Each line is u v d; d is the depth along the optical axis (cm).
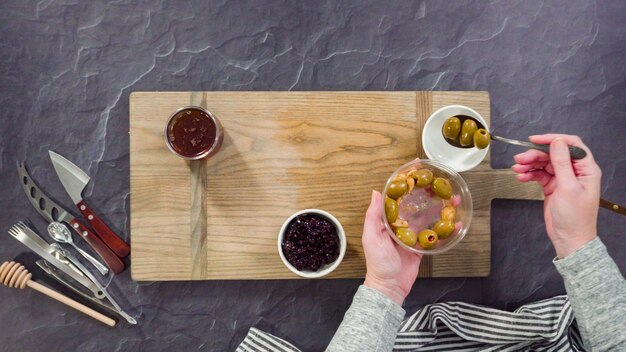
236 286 150
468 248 141
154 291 149
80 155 149
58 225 147
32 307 149
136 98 137
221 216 138
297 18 152
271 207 139
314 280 150
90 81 150
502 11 155
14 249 149
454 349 145
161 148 137
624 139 156
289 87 152
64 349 150
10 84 150
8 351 149
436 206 128
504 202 153
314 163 139
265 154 139
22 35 150
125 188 149
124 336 149
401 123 140
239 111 138
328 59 153
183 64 151
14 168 149
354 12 153
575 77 156
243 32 152
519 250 152
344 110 139
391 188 122
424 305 150
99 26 151
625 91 156
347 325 122
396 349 144
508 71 154
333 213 139
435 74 154
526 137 154
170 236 138
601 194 156
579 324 119
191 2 151
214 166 138
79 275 146
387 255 123
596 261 117
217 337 149
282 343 144
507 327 142
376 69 153
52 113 150
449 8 154
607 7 156
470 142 123
